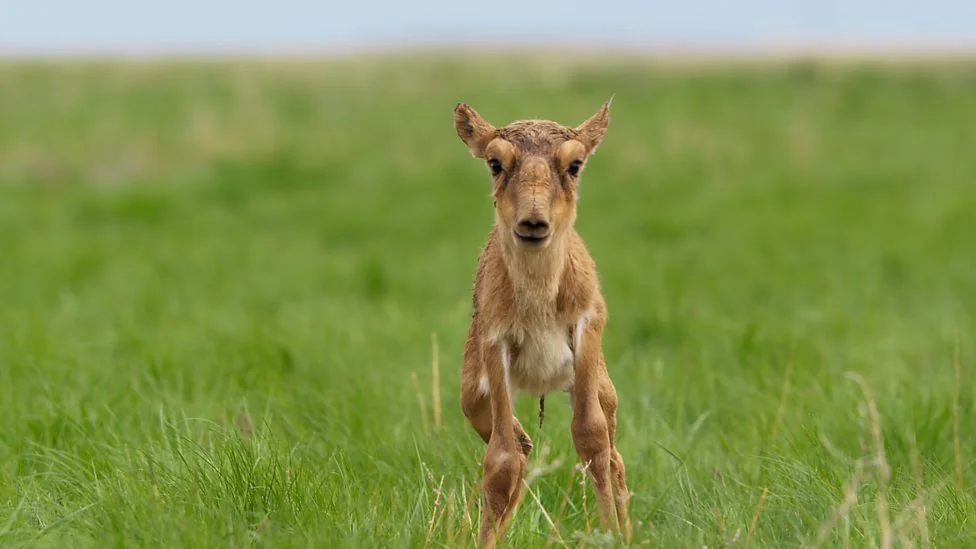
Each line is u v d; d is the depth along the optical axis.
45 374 29.70
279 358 32.06
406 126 97.88
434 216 64.44
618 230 58.66
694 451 25.42
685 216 60.75
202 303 43.09
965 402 27.33
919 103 112.50
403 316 39.91
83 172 81.31
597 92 122.12
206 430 24.70
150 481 21.17
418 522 20.33
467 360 21.73
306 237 59.62
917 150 84.81
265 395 28.23
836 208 62.47
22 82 137.50
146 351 32.66
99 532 19.83
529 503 21.81
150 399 27.92
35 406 26.95
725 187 70.62
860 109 108.38
